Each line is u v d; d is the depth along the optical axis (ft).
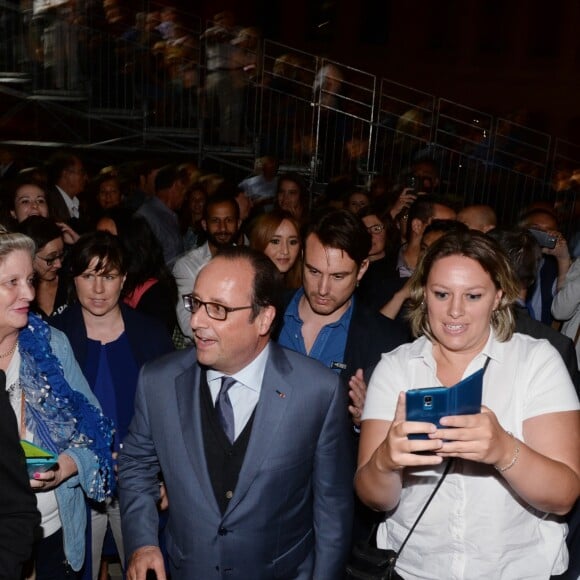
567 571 8.12
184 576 8.39
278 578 8.43
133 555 8.52
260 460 8.16
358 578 7.94
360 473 7.77
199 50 34.71
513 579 7.67
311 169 35.88
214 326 7.92
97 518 11.22
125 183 28.84
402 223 21.08
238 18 54.24
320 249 10.56
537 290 16.65
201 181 27.55
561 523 7.89
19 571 6.73
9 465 6.68
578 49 53.93
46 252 12.51
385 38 56.54
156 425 8.55
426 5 55.47
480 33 55.26
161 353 11.39
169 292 13.52
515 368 7.72
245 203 23.26
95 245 10.82
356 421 10.00
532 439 7.51
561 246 16.53
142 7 34.63
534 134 48.60
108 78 34.09
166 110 34.91
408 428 6.82
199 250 16.11
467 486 7.64
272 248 13.53
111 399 11.16
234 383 8.39
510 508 7.61
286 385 8.34
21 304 8.61
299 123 36.19
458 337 7.64
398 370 8.09
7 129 34.76
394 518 8.11
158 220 22.00
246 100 35.50
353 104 38.81
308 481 8.60
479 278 7.53
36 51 33.42
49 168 24.64
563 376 7.63
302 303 11.46
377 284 16.11
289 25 56.03
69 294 12.37
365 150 37.24
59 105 34.06
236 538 8.18
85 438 9.37
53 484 9.00
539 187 38.17
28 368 9.05
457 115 54.70
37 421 9.12
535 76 54.80
